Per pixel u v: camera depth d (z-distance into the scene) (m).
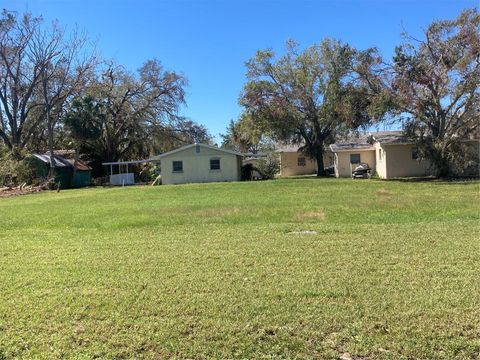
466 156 26.88
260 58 35.81
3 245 9.16
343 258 6.92
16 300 5.38
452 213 11.52
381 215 11.58
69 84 41.22
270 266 6.58
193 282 5.88
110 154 45.16
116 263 7.13
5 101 40.47
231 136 64.69
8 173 35.09
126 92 44.81
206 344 4.05
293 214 12.23
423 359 3.68
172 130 47.03
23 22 41.72
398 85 26.20
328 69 34.06
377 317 4.47
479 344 3.86
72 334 4.34
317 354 3.81
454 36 25.31
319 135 37.66
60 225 11.99
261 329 4.31
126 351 3.97
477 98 25.34
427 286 5.39
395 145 31.33
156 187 27.88
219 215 12.47
